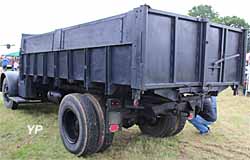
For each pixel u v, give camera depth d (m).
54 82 5.86
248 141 5.68
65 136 4.72
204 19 4.14
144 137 5.59
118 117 4.38
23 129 6.00
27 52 6.75
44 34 5.79
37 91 7.29
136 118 4.94
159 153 4.79
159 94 3.80
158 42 3.61
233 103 11.02
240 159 4.67
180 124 5.37
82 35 4.50
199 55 4.16
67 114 4.72
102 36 4.07
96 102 4.38
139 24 3.42
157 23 3.58
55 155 4.53
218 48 4.52
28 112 7.72
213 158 4.69
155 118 5.18
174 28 3.76
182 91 4.01
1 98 10.42
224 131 6.42
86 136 4.25
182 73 3.97
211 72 4.41
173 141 5.48
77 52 4.68
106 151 4.74
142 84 3.40
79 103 4.34
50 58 5.61
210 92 4.85
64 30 4.99
